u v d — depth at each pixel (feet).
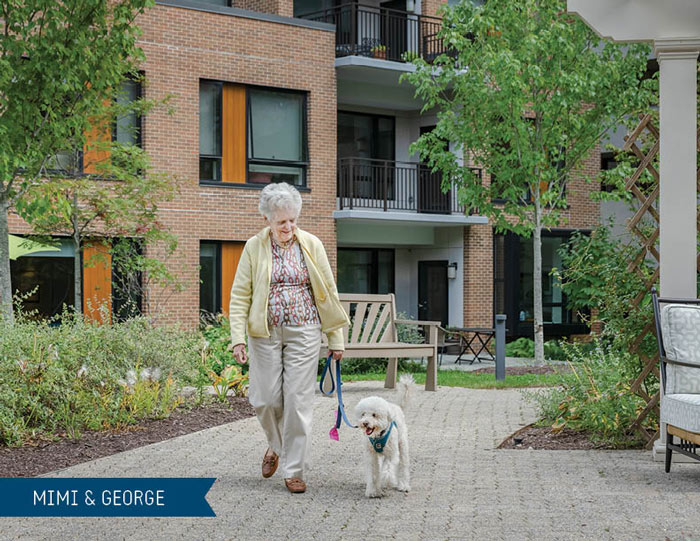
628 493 19.04
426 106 57.88
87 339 29.84
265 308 19.66
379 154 76.23
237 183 63.00
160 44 59.36
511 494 19.06
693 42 22.71
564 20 53.98
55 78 33.50
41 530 16.69
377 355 38.17
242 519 17.28
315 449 24.73
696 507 17.76
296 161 65.92
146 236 49.32
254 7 68.74
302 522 16.99
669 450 21.20
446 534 16.02
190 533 16.34
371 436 18.52
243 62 63.00
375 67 67.15
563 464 22.24
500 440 26.02
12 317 32.17
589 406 25.68
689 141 22.93
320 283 20.02
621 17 23.03
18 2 33.22
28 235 49.32
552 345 68.28
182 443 25.39
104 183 54.03
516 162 56.80
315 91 66.39
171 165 59.93
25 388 25.57
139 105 48.83
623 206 79.92
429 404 34.37
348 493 19.40
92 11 34.30
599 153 81.76
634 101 53.98
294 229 20.15
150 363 30.96
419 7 74.74
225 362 40.06
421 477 20.93
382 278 79.20
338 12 74.54
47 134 34.65
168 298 56.75
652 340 24.70
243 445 25.08
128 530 16.62
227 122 62.85
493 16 53.72
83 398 27.09
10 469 21.74
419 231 76.89
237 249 63.77
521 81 51.08
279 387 19.89
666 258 23.00
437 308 78.33
